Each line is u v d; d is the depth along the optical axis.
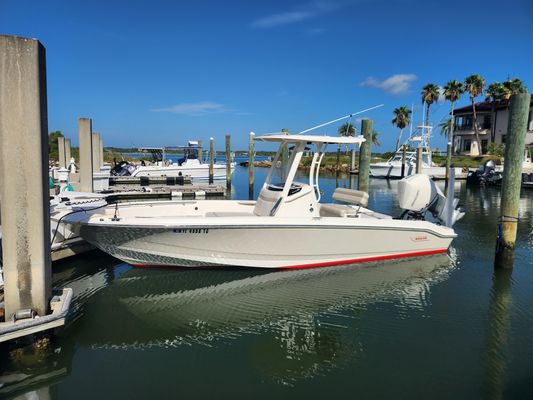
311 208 7.39
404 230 7.84
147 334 5.30
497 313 5.91
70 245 7.94
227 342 5.12
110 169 24.44
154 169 24.27
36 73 4.02
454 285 6.96
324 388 4.15
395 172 33.53
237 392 4.08
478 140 41.53
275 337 5.23
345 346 5.00
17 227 4.18
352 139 7.40
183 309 6.04
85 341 5.10
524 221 13.51
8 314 4.27
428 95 43.88
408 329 5.42
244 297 6.45
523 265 8.04
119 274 7.41
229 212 8.38
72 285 6.93
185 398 3.99
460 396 4.02
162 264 7.17
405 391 4.09
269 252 7.08
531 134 35.44
